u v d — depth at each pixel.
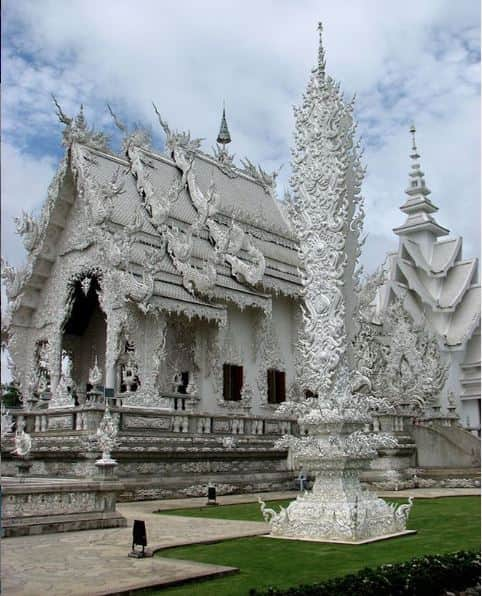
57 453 21.48
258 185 38.38
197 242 29.86
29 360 29.06
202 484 22.89
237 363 29.67
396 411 28.92
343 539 11.13
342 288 12.87
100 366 31.50
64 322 28.09
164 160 32.16
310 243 13.14
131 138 30.36
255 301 29.52
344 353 12.57
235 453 24.47
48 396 29.62
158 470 21.94
